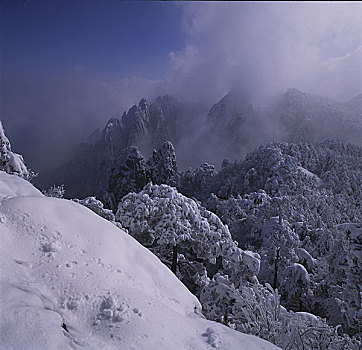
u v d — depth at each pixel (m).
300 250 36.56
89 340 2.96
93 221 5.27
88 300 3.55
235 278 13.60
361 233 15.77
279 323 6.40
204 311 9.57
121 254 4.94
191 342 3.59
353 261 16.12
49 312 2.99
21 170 15.77
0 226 4.06
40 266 3.76
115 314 3.44
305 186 90.88
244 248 53.72
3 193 6.21
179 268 18.02
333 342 7.69
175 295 5.07
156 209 14.70
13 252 3.79
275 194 88.75
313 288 28.09
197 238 15.48
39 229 4.34
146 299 3.98
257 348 3.87
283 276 30.50
